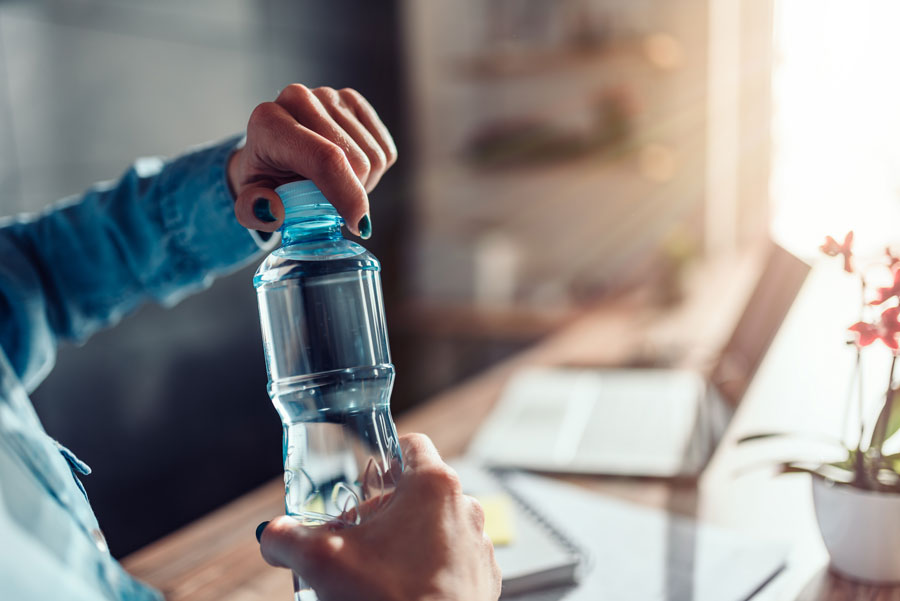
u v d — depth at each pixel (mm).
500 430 1067
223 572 688
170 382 2172
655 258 3240
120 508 2012
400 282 3271
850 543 596
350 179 473
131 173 779
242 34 2398
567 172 3270
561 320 3002
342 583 373
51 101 1858
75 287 795
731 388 1035
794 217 2539
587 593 608
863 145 2352
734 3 2973
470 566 392
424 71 3422
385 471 535
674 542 690
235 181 687
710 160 3117
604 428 1029
